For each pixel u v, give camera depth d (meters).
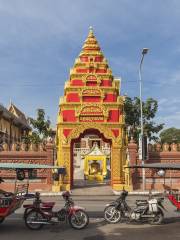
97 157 46.19
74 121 36.00
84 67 37.56
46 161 35.78
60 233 14.83
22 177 17.48
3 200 15.80
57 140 37.12
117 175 35.50
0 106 53.56
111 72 37.66
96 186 37.56
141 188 35.34
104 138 37.22
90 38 39.03
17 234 14.67
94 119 36.16
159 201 17.02
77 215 15.70
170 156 36.38
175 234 14.48
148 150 36.25
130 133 51.31
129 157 35.50
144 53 34.47
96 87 36.62
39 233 14.87
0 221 16.52
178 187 35.09
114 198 29.75
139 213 16.86
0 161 36.00
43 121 57.28
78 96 36.53
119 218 17.06
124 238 13.77
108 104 36.31
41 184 35.28
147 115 52.34
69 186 34.94
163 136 91.62
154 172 35.38
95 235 14.36
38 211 15.72
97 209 21.86
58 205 23.88
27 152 36.00
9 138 60.62
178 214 19.86
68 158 35.56
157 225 16.44
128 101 52.59
